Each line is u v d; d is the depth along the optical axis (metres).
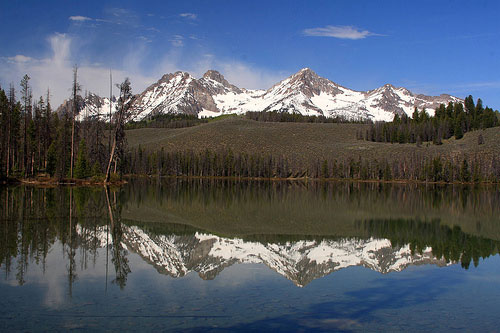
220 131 198.50
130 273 16.05
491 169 134.00
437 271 18.64
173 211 38.62
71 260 17.50
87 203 37.22
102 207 35.62
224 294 13.95
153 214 35.06
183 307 12.42
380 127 195.50
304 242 26.16
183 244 23.45
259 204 50.88
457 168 135.62
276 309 12.59
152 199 48.75
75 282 14.49
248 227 31.83
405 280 16.86
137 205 40.38
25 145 63.66
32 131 65.00
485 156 143.88
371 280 16.73
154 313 11.80
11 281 14.23
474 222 37.34
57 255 18.05
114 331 10.36
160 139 198.75
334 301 13.69
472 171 133.88
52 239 21.11
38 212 29.70
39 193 43.44
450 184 128.88
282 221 35.97
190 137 191.62
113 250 19.89
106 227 25.97
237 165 150.88
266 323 11.38
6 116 60.97
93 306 12.17
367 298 14.19
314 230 31.50
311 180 144.25
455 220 38.56
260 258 20.66
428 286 16.02
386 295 14.64
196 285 14.96
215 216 37.25
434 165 136.38
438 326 11.75
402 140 180.75
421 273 18.19
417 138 172.50
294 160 156.62
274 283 15.64
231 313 12.06
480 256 22.22
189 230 28.67
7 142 62.06
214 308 12.42
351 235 29.44
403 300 14.11
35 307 11.90
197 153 170.00
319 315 12.26
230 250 22.53
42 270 15.70
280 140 188.00
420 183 133.12
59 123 82.69
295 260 20.52
